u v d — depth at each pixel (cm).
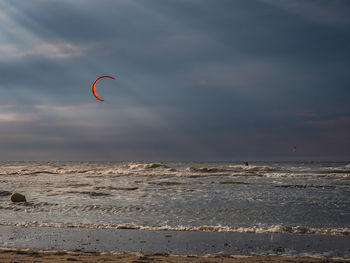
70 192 2292
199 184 2830
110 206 1677
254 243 976
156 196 2064
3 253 827
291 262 755
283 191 2277
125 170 5397
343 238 1027
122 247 938
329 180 3170
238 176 3728
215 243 978
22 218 1405
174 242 991
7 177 4056
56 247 938
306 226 1209
